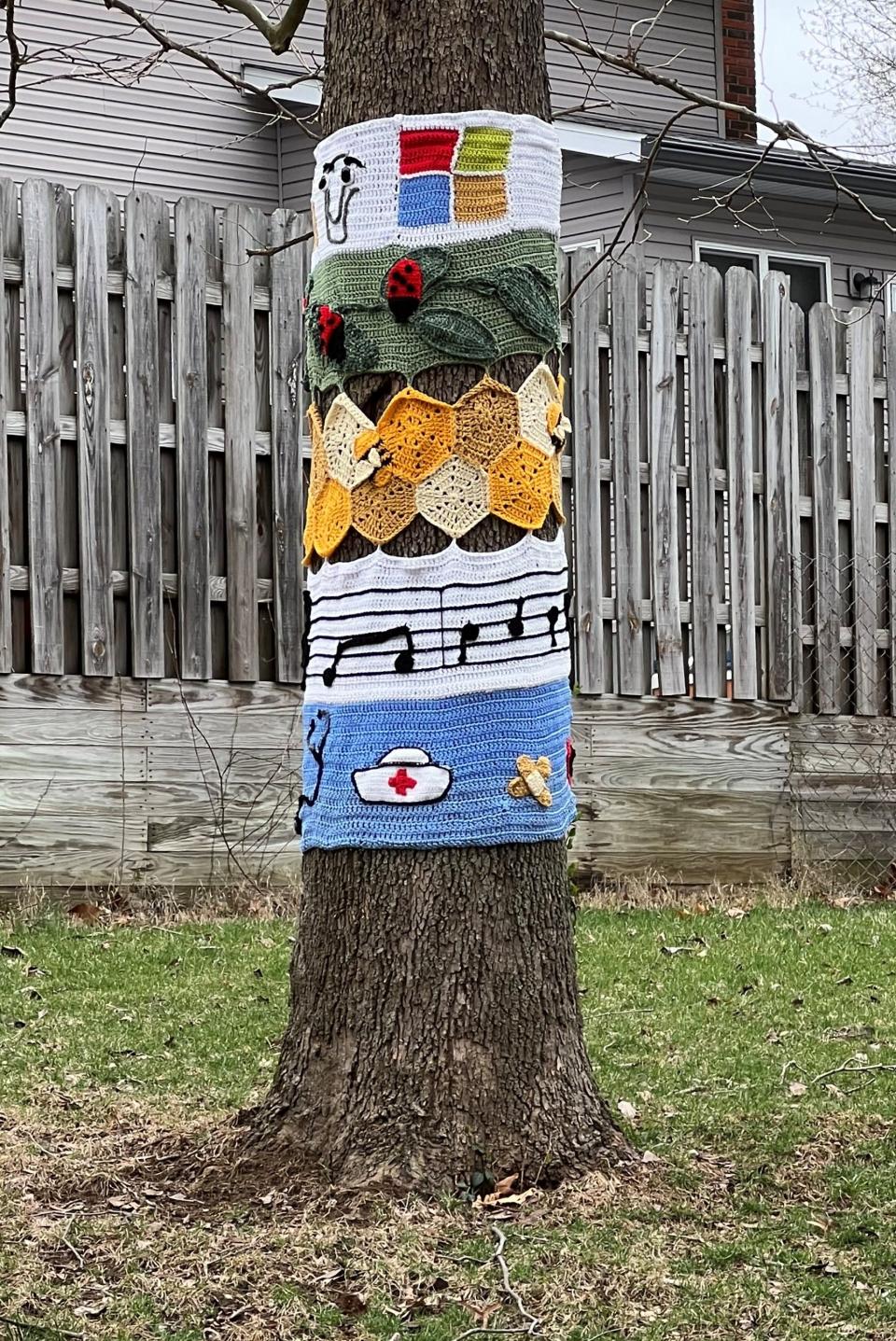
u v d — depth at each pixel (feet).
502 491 15.08
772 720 32.58
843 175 46.85
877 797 33.27
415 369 15.03
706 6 51.24
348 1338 12.08
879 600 33.94
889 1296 13.02
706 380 32.40
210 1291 12.67
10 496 27.17
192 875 28.07
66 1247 13.44
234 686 28.58
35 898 26.58
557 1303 12.64
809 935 26.94
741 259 49.34
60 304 27.61
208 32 46.34
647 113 50.11
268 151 47.16
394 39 15.30
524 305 15.25
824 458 33.68
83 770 27.27
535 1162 14.55
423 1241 13.39
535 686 15.14
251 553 28.86
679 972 24.00
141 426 27.99
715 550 32.32
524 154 15.37
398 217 15.19
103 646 27.53
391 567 15.03
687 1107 17.65
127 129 45.32
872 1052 19.88
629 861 31.12
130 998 21.68
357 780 14.98
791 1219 14.52
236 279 28.91
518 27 15.53
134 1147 15.98
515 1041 14.75
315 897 15.31
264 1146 15.02
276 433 29.14
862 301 49.75
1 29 43.68
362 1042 14.74
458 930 14.71
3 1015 20.61
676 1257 13.51
